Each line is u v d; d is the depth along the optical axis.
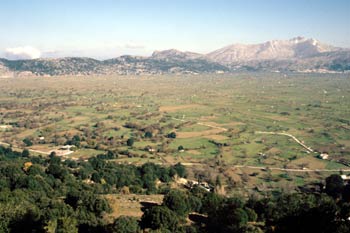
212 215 100.56
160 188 144.00
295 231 79.12
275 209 100.00
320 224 76.19
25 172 140.25
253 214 99.88
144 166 163.00
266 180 171.88
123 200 120.31
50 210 94.50
